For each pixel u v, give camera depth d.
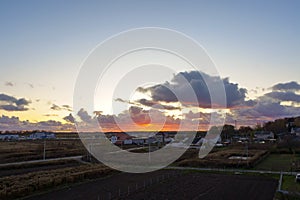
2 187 29.91
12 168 46.41
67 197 27.94
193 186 33.66
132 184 35.06
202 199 27.27
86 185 34.41
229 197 28.12
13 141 114.81
